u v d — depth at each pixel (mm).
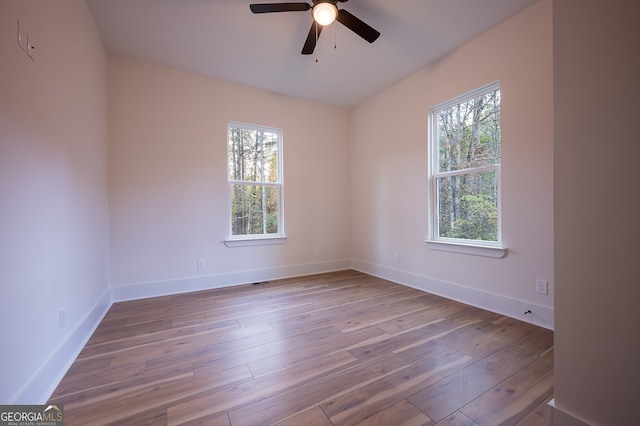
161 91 3137
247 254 3666
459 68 2805
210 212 3412
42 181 1422
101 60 2611
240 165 3695
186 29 2494
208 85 3395
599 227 972
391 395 1400
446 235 3070
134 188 3002
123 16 2314
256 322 2355
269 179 3898
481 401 1355
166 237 3164
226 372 1612
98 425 1200
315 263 4211
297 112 4043
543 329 2168
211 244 3422
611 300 947
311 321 2371
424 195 3248
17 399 1149
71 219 1795
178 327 2258
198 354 1823
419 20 2396
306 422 1217
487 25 2475
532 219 2271
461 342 1971
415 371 1614
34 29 1363
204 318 2447
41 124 1419
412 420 1227
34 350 1306
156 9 2240
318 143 4234
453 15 2338
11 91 1163
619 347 930
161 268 3137
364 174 4223
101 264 2541
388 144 3760
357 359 1752
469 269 2781
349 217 4523
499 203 2541
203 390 1447
